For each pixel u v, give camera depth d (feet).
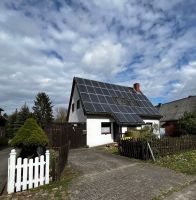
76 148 66.59
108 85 92.43
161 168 34.35
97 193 22.02
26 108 171.63
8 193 22.15
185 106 129.90
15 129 164.86
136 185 24.72
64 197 20.94
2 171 33.17
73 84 87.10
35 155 28.86
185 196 21.38
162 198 20.76
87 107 71.97
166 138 46.98
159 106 158.40
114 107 79.66
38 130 29.35
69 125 67.97
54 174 26.25
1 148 83.92
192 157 43.04
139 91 103.96
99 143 72.59
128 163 38.73
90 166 35.63
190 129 80.84
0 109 116.88
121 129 74.54
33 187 23.88
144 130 65.16
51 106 190.39
